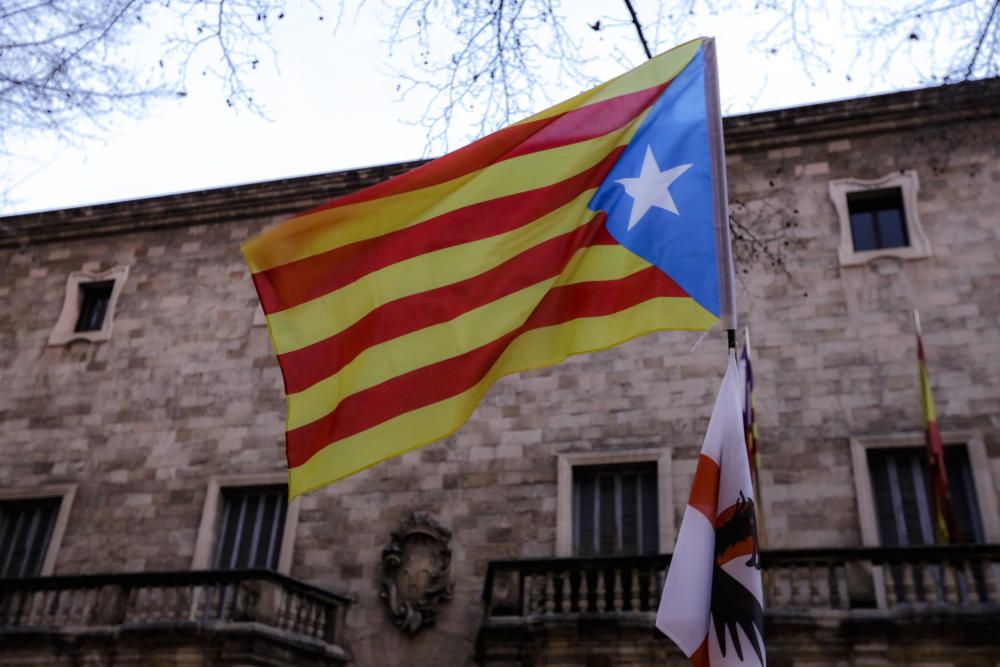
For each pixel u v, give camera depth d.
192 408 23.14
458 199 9.73
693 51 9.98
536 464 20.30
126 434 23.23
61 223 26.62
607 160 9.66
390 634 19.52
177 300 24.75
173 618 19.22
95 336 24.75
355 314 9.47
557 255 9.34
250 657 17.81
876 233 20.91
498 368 9.00
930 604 15.98
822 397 19.36
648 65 10.07
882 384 19.17
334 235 9.66
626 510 19.67
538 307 9.19
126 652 18.66
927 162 20.97
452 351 9.06
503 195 9.70
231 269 24.81
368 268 9.58
